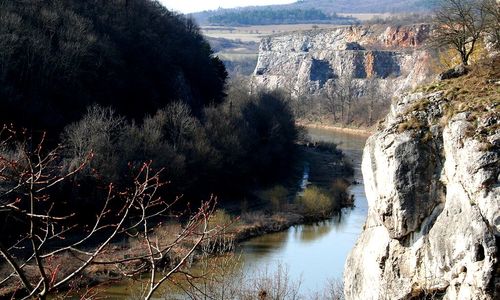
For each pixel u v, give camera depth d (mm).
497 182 14727
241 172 55625
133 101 61250
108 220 38562
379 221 18984
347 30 175750
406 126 17719
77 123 45812
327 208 51094
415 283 16672
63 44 54125
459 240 15156
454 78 19734
